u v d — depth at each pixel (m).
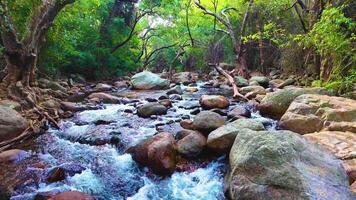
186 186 4.47
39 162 5.05
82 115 7.91
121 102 9.88
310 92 7.32
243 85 13.21
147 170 4.82
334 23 8.02
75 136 6.29
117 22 19.33
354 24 7.69
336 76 8.54
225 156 5.09
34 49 8.66
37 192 4.17
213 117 5.95
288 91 7.46
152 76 14.21
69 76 15.50
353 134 4.89
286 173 3.50
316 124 5.62
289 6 15.06
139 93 12.30
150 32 28.97
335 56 8.60
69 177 4.62
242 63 18.09
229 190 3.91
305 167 3.61
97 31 17.94
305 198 3.24
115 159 5.20
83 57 16.02
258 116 7.43
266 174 3.58
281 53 17.62
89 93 12.20
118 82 15.62
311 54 13.34
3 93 7.88
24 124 6.26
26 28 8.88
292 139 3.98
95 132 6.41
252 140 4.06
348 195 3.31
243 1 18.64
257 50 20.77
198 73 23.45
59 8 9.15
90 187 4.42
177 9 23.75
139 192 4.39
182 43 26.44
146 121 7.25
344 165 3.86
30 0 9.48
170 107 8.77
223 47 24.44
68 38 13.50
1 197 4.12
